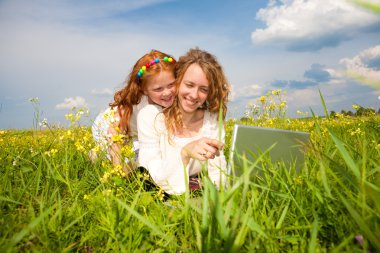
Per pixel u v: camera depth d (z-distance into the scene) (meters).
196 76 2.71
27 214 2.20
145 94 3.84
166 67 3.41
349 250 1.39
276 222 1.83
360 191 1.55
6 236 1.90
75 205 2.27
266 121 5.63
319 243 1.65
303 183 2.08
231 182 2.14
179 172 2.66
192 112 3.01
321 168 1.75
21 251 1.75
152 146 3.01
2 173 3.46
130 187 2.67
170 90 3.47
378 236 1.36
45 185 2.92
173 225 1.88
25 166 3.53
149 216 2.06
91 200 2.31
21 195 2.61
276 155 2.37
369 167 2.52
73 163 3.45
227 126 6.55
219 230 1.59
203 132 3.07
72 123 3.89
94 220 2.14
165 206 2.29
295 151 2.44
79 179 3.20
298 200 1.95
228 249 1.31
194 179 2.88
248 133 2.19
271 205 2.03
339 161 2.79
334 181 2.07
